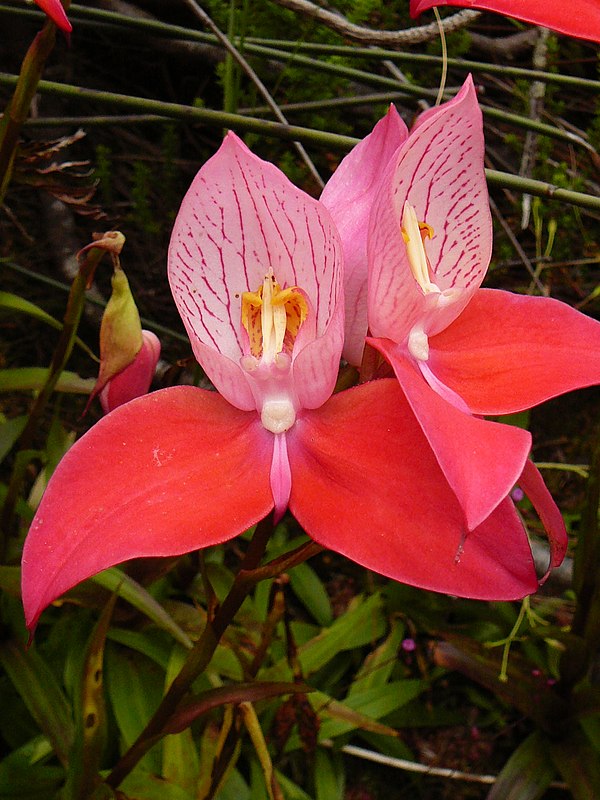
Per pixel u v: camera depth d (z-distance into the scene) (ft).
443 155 0.62
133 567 1.09
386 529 0.55
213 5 1.43
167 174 1.59
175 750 1.02
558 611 1.35
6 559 1.10
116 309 0.73
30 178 0.91
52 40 0.79
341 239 0.64
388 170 0.59
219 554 1.27
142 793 0.98
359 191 0.65
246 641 1.15
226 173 0.60
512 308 0.66
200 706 0.76
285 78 1.51
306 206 0.61
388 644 1.24
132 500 0.56
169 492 0.57
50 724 1.01
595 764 1.14
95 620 1.14
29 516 1.10
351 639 1.23
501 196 1.64
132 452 0.58
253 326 0.65
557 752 1.16
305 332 0.65
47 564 0.53
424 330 0.64
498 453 0.50
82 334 1.54
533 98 1.37
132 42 1.63
